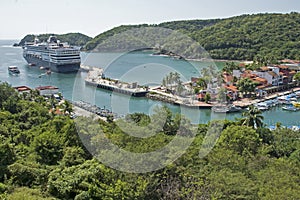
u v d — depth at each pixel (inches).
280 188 644.1
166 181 640.4
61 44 5265.8
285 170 738.8
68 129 935.7
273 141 1295.5
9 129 1270.9
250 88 3002.0
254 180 683.4
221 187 628.1
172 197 616.7
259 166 756.0
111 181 666.2
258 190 639.1
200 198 607.5
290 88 3555.6
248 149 885.2
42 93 3191.4
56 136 936.9
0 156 854.5
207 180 651.5
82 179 704.4
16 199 665.0
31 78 4549.7
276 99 2994.6
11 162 854.5
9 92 2059.5
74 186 701.3
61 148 906.7
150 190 629.3
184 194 621.9
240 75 3543.3
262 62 4539.9
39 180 771.4
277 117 2509.8
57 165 836.0
